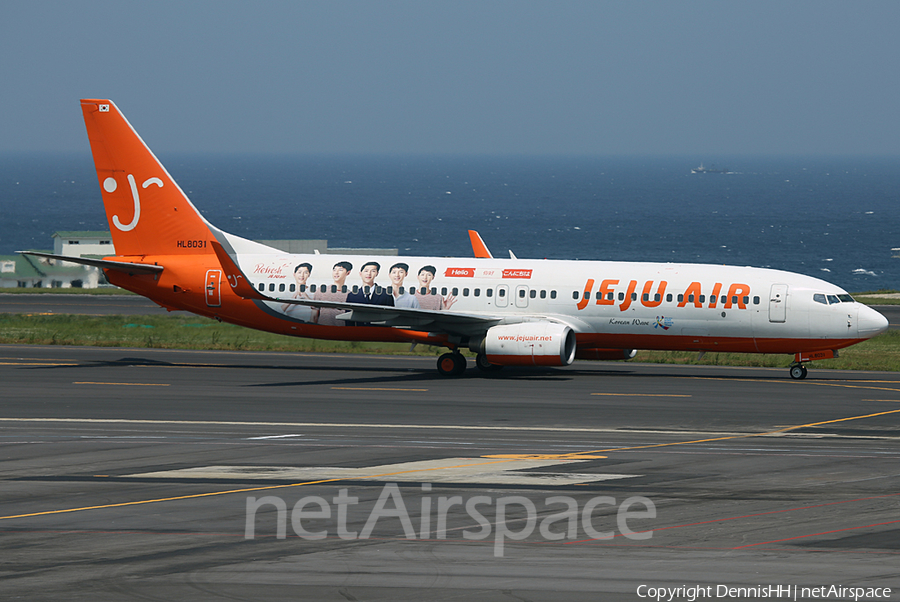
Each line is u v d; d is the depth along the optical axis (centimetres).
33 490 9344
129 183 19312
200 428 12756
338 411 14062
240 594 6381
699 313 17425
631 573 6819
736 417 13700
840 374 18550
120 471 10212
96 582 6619
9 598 6297
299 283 18838
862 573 6844
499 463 10650
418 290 18425
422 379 17438
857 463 10700
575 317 17900
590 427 12912
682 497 9094
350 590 6450
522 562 7088
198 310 19275
